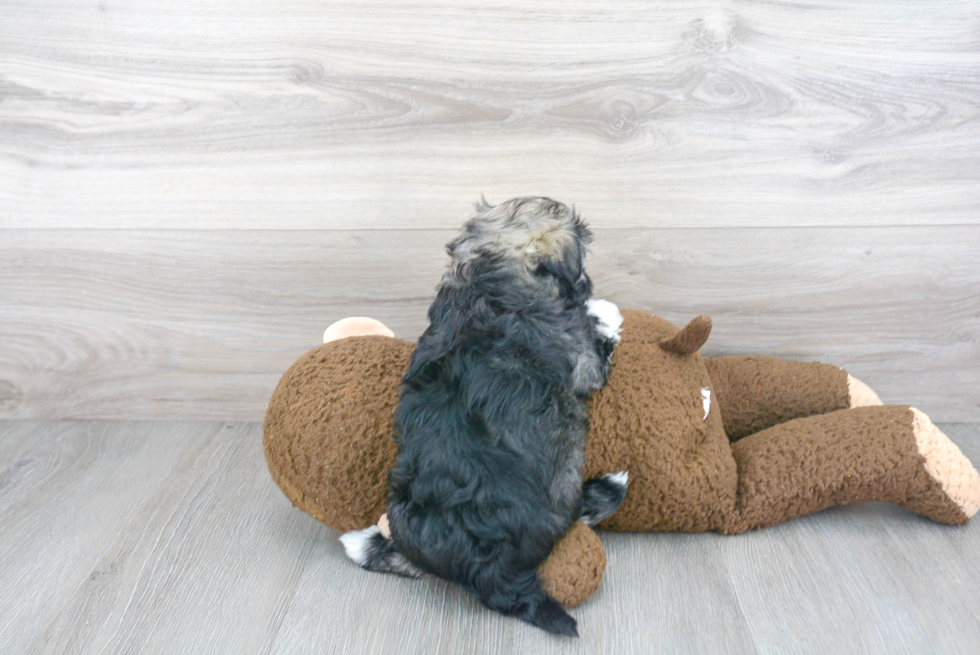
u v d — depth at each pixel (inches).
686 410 51.4
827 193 63.6
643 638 43.1
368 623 45.1
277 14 61.9
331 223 66.4
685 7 60.2
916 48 60.2
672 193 64.2
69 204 67.0
